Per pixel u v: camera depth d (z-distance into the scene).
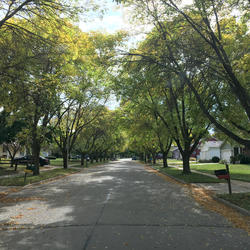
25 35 11.00
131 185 13.98
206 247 4.58
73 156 78.44
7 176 18.09
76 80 19.19
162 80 11.96
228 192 11.07
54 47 11.43
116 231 5.46
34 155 19.42
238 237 5.16
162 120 20.12
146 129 23.75
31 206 8.19
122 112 24.75
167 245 4.65
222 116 12.32
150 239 4.96
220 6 9.22
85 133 39.97
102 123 39.12
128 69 12.57
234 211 7.60
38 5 10.08
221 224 6.11
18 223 6.11
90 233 5.32
